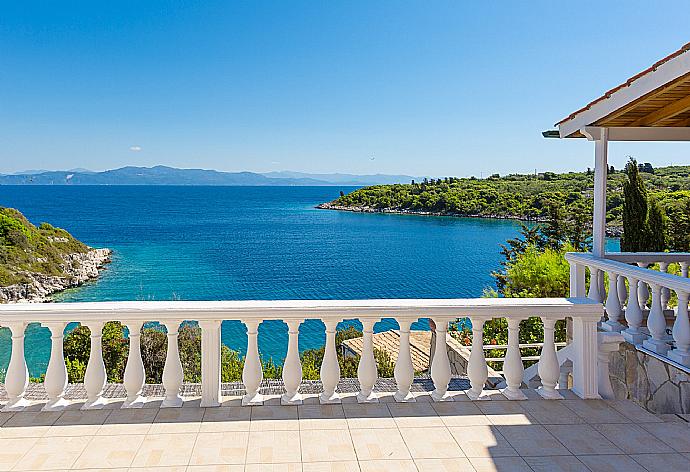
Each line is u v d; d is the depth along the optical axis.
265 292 36.44
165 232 75.69
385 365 9.91
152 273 43.75
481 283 38.94
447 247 57.28
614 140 6.11
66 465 2.79
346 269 45.47
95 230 77.31
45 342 17.89
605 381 3.88
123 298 34.41
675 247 15.86
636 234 13.13
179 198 188.88
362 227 81.25
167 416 3.46
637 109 5.60
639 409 3.65
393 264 47.59
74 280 38.56
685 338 4.49
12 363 3.52
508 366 3.82
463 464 2.86
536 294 11.10
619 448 3.06
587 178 54.00
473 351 3.85
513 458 2.93
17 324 3.48
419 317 3.72
